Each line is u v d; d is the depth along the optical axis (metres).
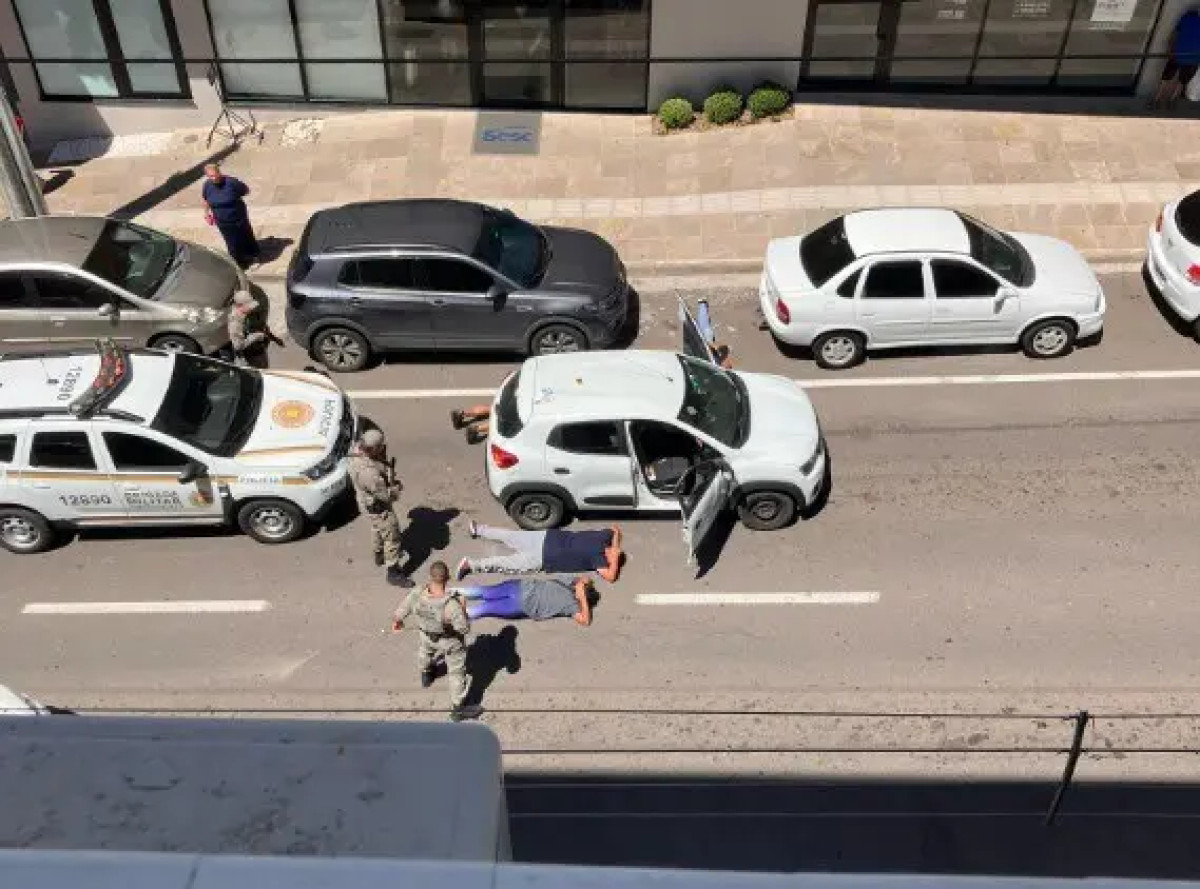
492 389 14.81
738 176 18.16
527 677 11.36
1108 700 10.98
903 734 10.76
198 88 19.36
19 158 16.12
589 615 11.84
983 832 9.93
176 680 11.46
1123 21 18.48
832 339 14.64
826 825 10.01
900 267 14.16
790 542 12.62
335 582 12.41
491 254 14.43
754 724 10.87
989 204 17.48
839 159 18.30
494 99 19.64
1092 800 10.15
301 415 12.79
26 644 11.86
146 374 12.57
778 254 15.09
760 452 12.20
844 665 11.37
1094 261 16.66
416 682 11.40
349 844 2.75
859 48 19.03
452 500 13.30
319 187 18.42
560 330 14.55
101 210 18.23
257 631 11.92
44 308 14.56
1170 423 13.91
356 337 14.72
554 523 12.77
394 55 19.14
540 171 18.48
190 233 17.73
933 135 18.61
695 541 11.73
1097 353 15.02
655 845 9.86
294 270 14.54
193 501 12.39
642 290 16.58
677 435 12.12
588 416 12.01
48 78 19.23
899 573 12.23
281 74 19.44
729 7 18.20
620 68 19.06
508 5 18.48
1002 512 12.84
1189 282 14.67
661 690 11.20
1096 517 12.74
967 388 14.53
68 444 12.01
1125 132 18.56
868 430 13.95
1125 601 11.88
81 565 12.72
